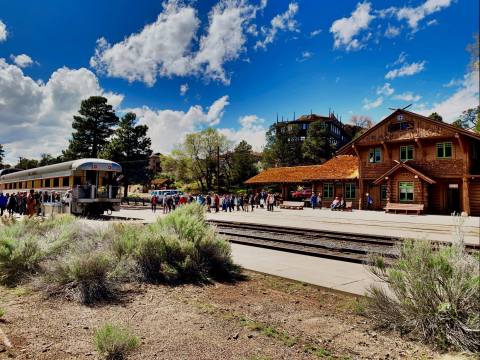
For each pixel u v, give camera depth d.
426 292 4.03
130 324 4.20
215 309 4.84
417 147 30.31
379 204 33.19
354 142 34.00
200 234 7.51
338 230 16.55
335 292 5.88
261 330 4.09
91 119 62.00
